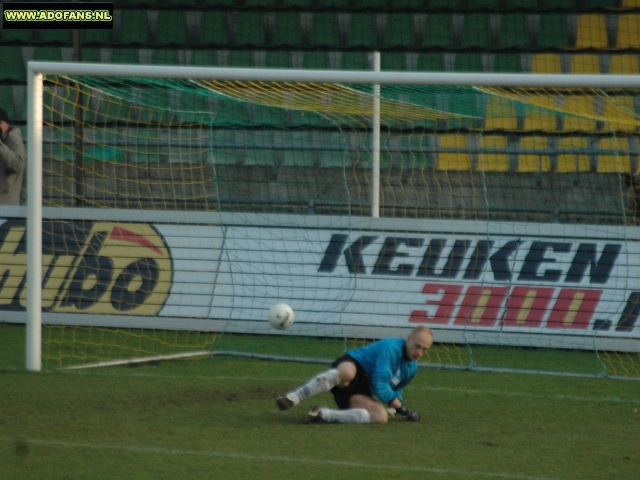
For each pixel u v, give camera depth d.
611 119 36.84
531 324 30.77
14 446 17.05
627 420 20.77
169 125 42.25
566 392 24.22
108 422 19.30
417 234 31.89
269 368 27.19
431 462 16.50
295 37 52.56
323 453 16.95
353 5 53.19
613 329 30.28
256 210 41.03
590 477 15.80
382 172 44.25
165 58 51.72
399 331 31.33
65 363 27.16
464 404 22.31
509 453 17.41
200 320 32.59
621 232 30.83
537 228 31.31
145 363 27.44
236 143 44.94
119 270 33.34
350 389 20.02
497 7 52.47
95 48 51.59
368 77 26.05
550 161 44.53
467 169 44.09
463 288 31.30
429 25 52.16
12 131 36.16
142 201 41.50
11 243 34.59
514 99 33.62
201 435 18.25
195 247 33.12
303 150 44.62
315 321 31.89
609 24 51.38
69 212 33.81
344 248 32.25
